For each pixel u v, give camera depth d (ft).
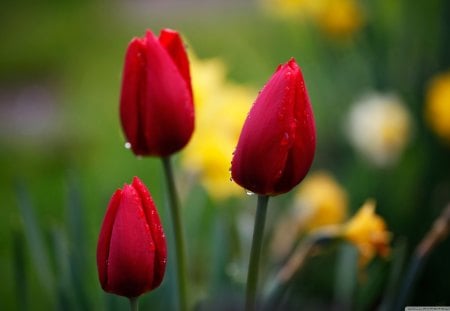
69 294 2.72
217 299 3.15
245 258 3.16
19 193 2.76
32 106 8.73
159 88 2.30
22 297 2.69
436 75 4.33
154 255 2.14
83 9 11.82
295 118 2.14
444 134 4.05
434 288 3.74
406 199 4.05
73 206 2.81
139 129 2.33
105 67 9.43
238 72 7.20
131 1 12.09
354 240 2.57
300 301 4.02
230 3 11.25
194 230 3.22
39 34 10.91
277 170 2.15
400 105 4.38
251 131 2.14
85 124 7.87
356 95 5.01
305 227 3.51
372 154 4.26
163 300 2.81
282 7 5.12
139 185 2.13
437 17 4.66
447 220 2.49
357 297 3.00
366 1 4.78
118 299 2.79
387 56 4.67
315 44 5.11
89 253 3.04
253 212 4.29
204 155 3.11
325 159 5.00
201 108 3.06
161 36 2.34
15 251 2.68
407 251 3.92
